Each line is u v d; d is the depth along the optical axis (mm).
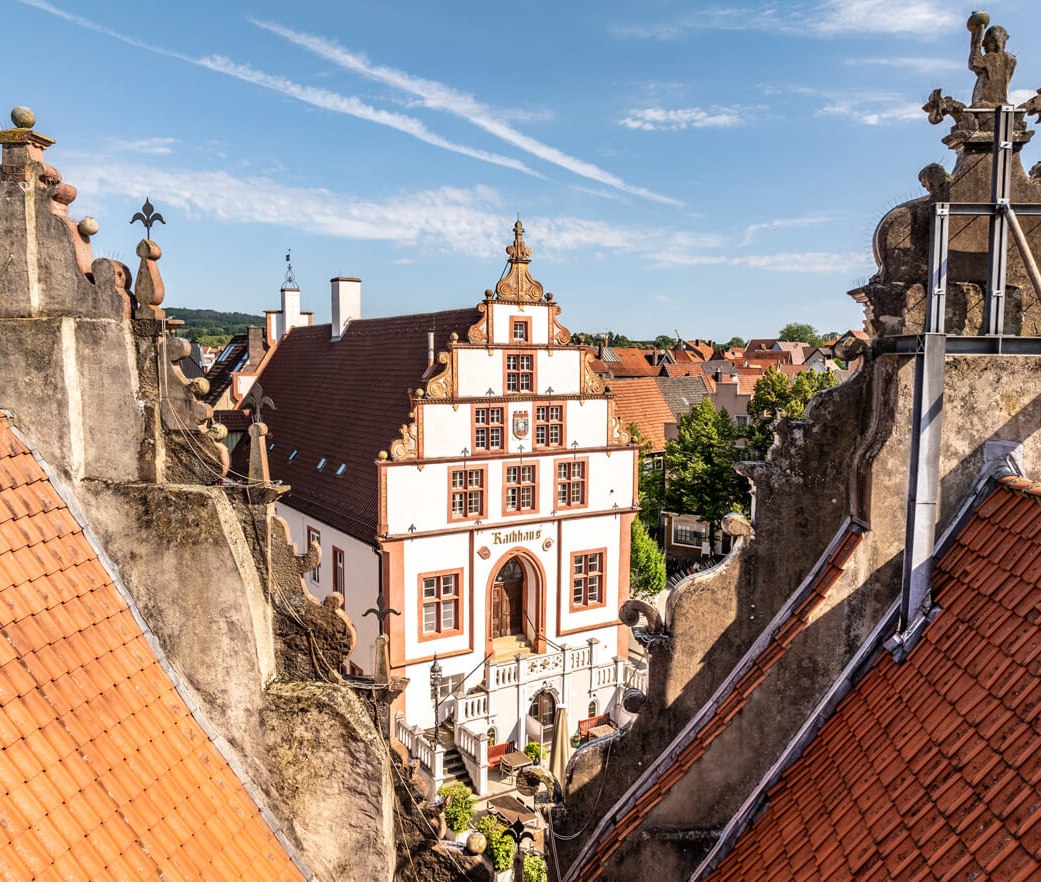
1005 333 8008
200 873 6453
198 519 7391
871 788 6484
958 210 7234
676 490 45344
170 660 7570
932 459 7145
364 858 7895
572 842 8914
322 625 7844
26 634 6426
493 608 32000
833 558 8195
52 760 6027
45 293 7445
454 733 27047
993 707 5914
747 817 7773
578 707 30219
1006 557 6750
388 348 36562
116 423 7504
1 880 5254
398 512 28672
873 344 8039
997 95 7855
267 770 7699
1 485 6938
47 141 7457
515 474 31344
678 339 131750
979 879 5012
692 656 8492
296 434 38844
